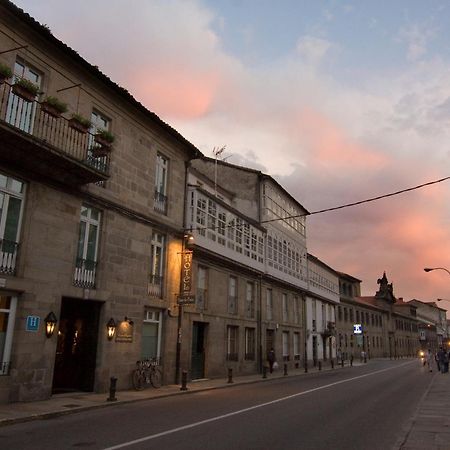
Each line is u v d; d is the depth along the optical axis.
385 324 82.38
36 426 10.38
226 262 26.66
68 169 14.46
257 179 34.00
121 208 17.77
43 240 14.24
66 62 15.65
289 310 37.41
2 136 12.23
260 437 9.22
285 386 21.97
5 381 12.72
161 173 21.20
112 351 16.86
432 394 17.98
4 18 13.52
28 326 13.48
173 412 12.72
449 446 8.35
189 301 20.55
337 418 11.94
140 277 18.66
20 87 12.38
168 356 20.36
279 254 35.34
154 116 19.64
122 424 10.66
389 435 9.69
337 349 55.09
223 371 25.80
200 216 23.80
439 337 118.69
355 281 68.00
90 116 16.69
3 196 13.23
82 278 15.89
